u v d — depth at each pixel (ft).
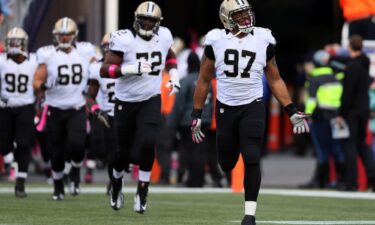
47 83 121.90
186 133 150.82
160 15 101.04
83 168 191.11
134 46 101.40
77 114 122.31
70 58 121.80
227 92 88.53
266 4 273.33
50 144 122.93
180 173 161.79
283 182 168.86
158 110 102.32
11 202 117.19
